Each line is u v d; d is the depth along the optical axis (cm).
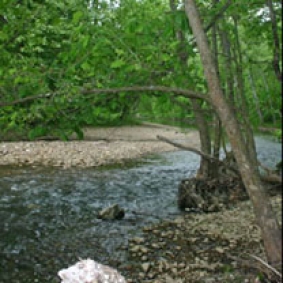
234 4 694
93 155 2134
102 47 548
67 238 886
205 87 798
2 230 912
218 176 1296
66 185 1405
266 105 851
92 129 3195
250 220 1002
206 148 1307
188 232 929
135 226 986
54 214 1059
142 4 743
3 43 599
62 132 609
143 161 2059
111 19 671
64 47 693
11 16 598
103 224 995
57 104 575
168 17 548
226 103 566
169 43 615
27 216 1027
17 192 1257
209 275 681
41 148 2145
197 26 554
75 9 652
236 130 562
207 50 559
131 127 3881
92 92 580
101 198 1254
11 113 604
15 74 578
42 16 629
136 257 781
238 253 780
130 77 611
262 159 2034
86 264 247
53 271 721
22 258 769
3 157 1805
